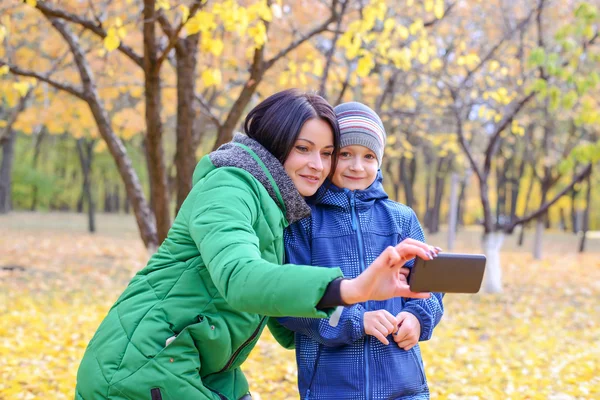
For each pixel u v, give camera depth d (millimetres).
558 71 8414
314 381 2291
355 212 2389
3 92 8844
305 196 2303
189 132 6012
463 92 11227
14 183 30547
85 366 2061
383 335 2176
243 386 2258
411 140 20156
